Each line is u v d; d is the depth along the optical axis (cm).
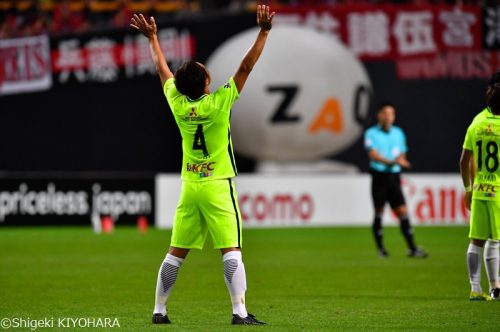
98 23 10494
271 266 5753
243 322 3334
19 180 8994
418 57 10006
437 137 10062
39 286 4741
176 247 3344
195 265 5866
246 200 9025
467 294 4375
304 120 9356
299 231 8631
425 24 9994
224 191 3238
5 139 9438
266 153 9581
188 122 3228
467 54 10062
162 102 9619
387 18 9956
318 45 9394
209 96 3238
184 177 3275
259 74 9256
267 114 9300
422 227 8969
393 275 5225
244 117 9350
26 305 4025
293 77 9262
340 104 9406
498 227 3978
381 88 9988
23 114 9450
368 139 6309
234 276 3284
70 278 5106
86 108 9538
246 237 8006
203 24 9538
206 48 9562
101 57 9512
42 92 9456
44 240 7738
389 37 9969
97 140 9562
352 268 5616
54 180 9056
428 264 5834
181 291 4553
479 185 4003
